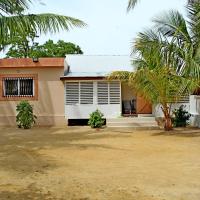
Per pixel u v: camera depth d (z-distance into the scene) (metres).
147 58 17.91
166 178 9.09
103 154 12.92
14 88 24.39
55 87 24.20
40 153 13.30
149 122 22.59
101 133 19.50
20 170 10.34
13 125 24.20
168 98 18.98
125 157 12.27
